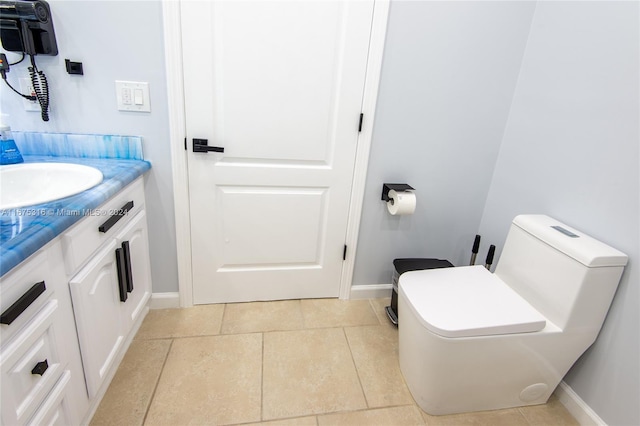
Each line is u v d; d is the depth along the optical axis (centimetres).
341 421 128
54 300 89
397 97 159
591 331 124
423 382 129
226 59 141
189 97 143
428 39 152
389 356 160
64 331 95
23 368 77
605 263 114
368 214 181
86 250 104
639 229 112
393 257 195
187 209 162
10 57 127
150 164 150
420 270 162
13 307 72
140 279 153
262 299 191
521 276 139
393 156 171
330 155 166
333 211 177
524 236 140
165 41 133
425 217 187
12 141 121
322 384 143
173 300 179
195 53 138
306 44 144
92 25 128
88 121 140
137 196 146
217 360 150
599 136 125
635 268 114
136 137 145
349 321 181
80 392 106
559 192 143
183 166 154
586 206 131
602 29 123
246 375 144
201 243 171
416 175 177
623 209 117
